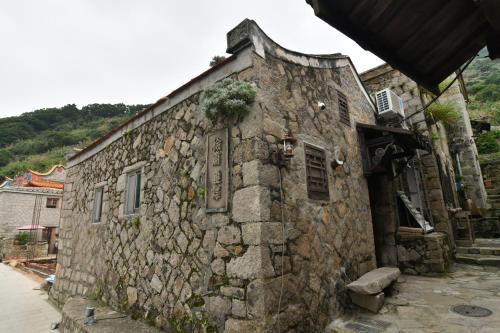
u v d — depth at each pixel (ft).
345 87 17.46
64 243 23.36
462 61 8.96
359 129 17.66
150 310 12.80
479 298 12.80
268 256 8.92
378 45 7.98
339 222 13.25
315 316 10.27
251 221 9.09
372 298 11.92
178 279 11.59
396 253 19.01
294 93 12.30
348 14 6.97
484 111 76.89
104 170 19.65
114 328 12.27
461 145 33.45
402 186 22.40
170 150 13.64
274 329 8.43
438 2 6.65
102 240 17.88
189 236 11.48
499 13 5.65
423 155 22.53
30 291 29.73
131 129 17.31
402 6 6.75
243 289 8.89
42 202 66.13
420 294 13.96
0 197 61.00
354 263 13.60
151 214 14.02
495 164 43.39
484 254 20.80
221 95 10.07
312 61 14.40
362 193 16.35
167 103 14.49
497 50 7.80
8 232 60.44
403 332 9.91
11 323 19.48
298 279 9.92
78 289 19.45
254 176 9.34
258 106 9.98
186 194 12.12
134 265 14.51
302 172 11.51
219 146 10.80
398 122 20.18
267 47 11.32
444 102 33.32
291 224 10.21
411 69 9.13
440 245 18.22
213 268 10.09
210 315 9.82
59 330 16.87
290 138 9.88
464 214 24.61
